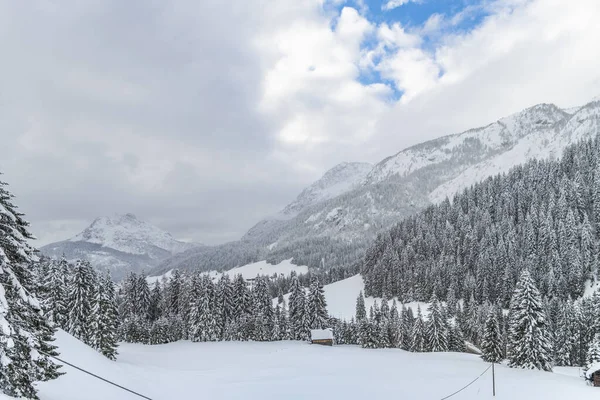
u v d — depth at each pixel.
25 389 17.28
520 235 163.88
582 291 125.94
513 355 63.62
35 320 18.39
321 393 45.59
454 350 102.56
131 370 49.00
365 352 86.81
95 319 62.41
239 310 119.56
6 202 18.17
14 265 18.00
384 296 169.00
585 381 51.47
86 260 69.62
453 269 156.12
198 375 56.50
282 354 81.69
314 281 115.12
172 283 125.94
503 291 139.62
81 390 31.02
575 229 141.50
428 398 43.66
